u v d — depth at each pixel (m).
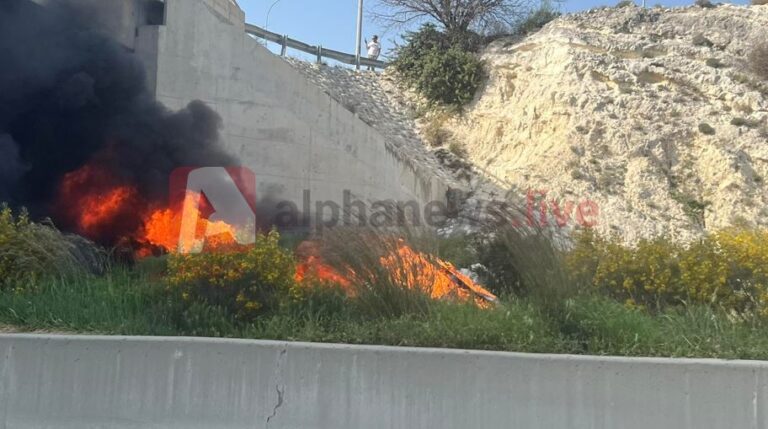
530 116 24.14
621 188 21.02
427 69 26.92
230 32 15.84
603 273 6.98
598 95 23.52
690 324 6.02
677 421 4.79
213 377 5.05
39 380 5.18
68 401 5.13
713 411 4.80
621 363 4.86
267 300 6.25
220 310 6.09
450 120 26.09
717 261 6.72
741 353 5.38
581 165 21.83
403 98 27.69
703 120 22.48
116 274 8.41
